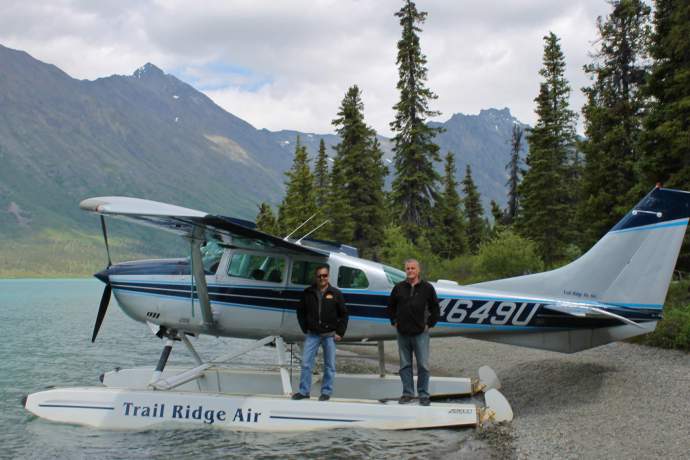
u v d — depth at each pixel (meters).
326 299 6.79
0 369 11.58
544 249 29.70
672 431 5.67
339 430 6.55
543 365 9.48
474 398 8.34
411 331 6.64
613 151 21.27
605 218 21.20
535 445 5.75
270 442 6.18
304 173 40.31
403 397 6.76
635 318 7.32
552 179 30.08
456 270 26.08
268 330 7.50
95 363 12.42
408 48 30.95
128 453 5.89
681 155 15.38
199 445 6.11
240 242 7.20
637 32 22.27
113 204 6.11
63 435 6.50
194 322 7.59
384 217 33.06
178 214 5.95
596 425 6.14
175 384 7.23
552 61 33.19
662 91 16.62
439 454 5.66
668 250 7.29
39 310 31.38
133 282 7.74
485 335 7.54
